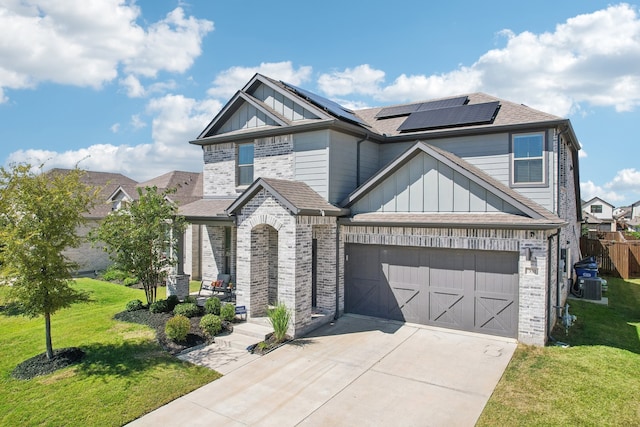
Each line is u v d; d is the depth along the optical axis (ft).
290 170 47.29
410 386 26.58
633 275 72.74
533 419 22.17
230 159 54.75
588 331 37.76
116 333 37.17
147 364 30.22
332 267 42.70
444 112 51.19
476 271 36.99
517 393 25.23
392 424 22.08
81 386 26.58
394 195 41.81
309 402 24.66
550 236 36.11
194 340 35.06
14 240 28.19
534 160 42.14
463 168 37.22
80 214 33.01
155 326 38.86
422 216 39.42
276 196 37.42
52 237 30.40
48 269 30.01
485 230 35.65
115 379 27.63
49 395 25.36
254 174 50.98
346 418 22.75
